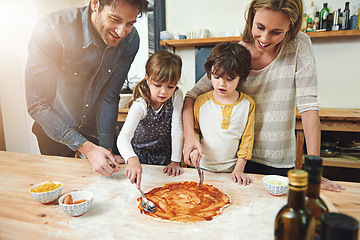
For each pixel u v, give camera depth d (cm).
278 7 89
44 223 74
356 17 232
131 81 303
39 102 119
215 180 105
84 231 70
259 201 86
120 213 79
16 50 248
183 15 295
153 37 298
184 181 104
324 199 83
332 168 257
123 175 112
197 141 117
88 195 86
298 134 220
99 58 137
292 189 42
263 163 134
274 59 117
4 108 270
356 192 92
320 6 251
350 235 32
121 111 264
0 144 275
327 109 252
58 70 133
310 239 42
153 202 86
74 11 127
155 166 123
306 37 112
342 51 253
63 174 113
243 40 122
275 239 46
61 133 115
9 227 73
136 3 104
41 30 117
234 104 122
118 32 112
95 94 152
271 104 123
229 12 281
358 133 248
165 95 119
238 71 109
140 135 150
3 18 237
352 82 257
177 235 68
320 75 263
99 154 108
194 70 297
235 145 125
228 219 75
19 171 118
